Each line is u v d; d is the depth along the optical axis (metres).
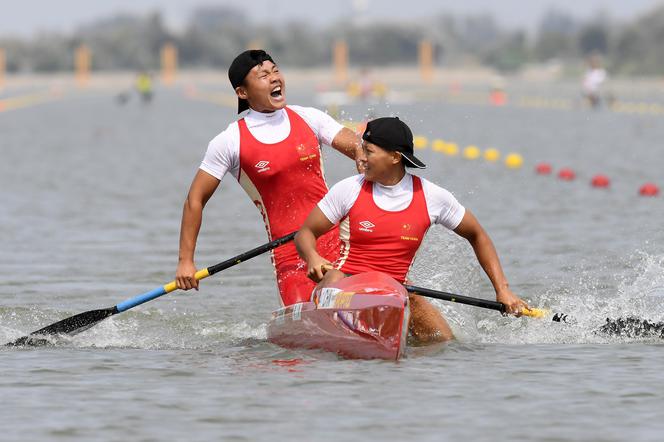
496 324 28.12
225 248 41.28
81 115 159.50
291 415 19.22
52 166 77.69
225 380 21.97
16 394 20.88
